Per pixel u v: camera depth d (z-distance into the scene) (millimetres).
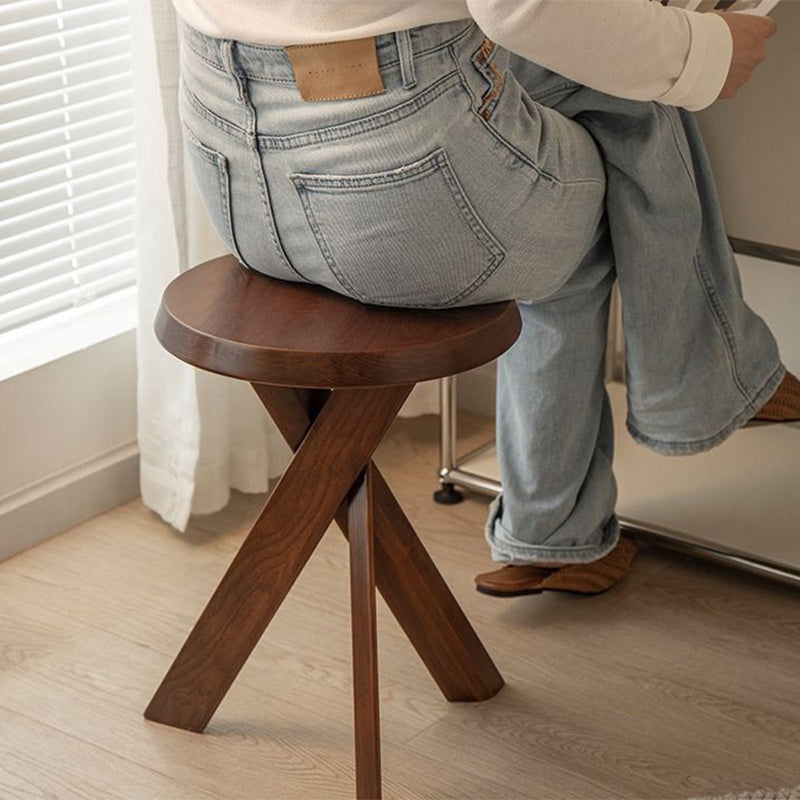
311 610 1732
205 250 1858
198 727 1493
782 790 1352
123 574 1834
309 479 1344
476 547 1890
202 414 1902
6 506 1873
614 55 1128
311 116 1150
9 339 1918
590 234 1361
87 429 1970
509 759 1444
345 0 1100
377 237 1180
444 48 1124
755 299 2104
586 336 1564
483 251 1207
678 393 1543
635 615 1716
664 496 1911
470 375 2287
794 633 1676
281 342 1194
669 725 1499
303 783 1411
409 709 1532
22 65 1795
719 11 1304
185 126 1275
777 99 1681
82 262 1953
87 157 1916
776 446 2043
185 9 1191
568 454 1630
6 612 1742
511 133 1191
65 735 1492
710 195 1490
